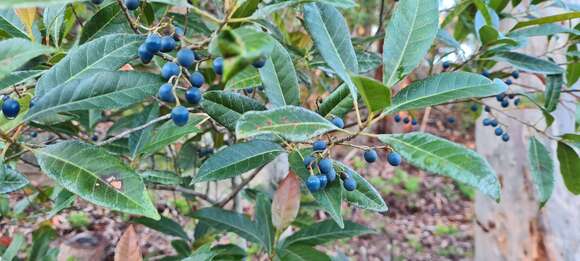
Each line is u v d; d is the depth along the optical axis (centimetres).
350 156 209
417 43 29
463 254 166
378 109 26
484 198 86
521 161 75
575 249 73
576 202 72
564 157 47
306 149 33
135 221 54
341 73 27
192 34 45
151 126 41
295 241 47
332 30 29
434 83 29
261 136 33
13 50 21
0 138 28
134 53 29
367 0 157
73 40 48
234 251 54
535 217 76
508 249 81
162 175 40
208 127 57
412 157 26
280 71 32
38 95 27
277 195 38
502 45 46
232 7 24
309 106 62
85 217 118
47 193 67
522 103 63
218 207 54
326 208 29
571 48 54
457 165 25
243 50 16
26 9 33
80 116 51
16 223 66
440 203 212
